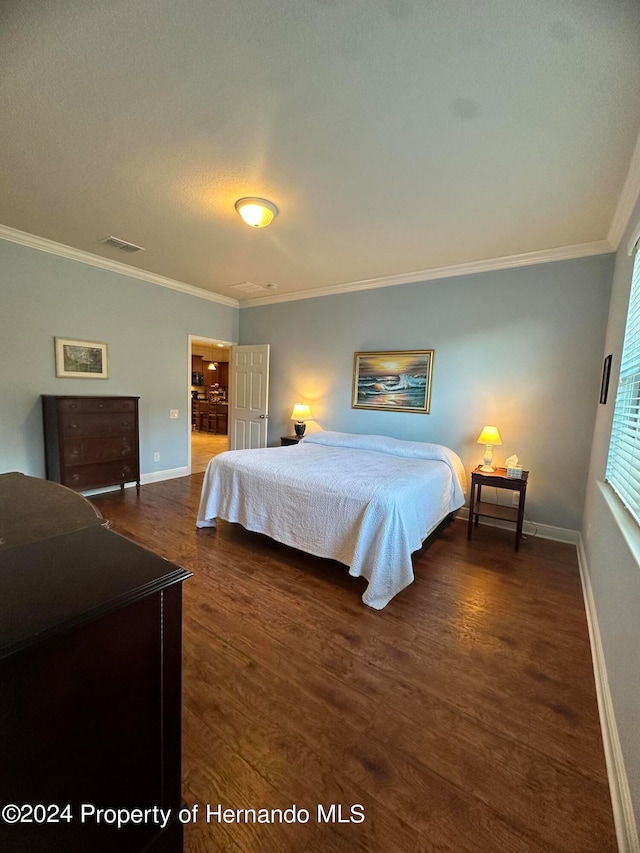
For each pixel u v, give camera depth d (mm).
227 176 2256
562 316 3275
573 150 1907
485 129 1781
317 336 4871
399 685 1604
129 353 4355
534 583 2543
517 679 1658
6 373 3402
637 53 1335
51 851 686
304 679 1620
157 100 1665
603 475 2490
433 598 2322
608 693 1456
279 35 1334
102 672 731
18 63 1471
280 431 5336
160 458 4848
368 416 4469
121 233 3191
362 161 2064
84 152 2057
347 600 2262
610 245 2990
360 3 1209
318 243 3248
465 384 3787
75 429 3623
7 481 1693
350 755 1285
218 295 5285
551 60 1390
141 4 1235
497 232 2918
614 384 2389
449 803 1142
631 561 1356
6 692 604
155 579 789
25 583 749
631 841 995
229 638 1879
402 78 1504
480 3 1196
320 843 1036
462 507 3865
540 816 1110
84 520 1221
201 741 1323
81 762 721
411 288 4078
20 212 2848
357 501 2385
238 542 3043
